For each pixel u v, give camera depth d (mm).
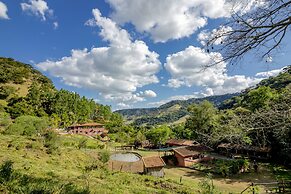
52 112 91000
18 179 11484
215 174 34594
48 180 13969
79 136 72688
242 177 31969
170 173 37094
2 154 21953
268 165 34906
